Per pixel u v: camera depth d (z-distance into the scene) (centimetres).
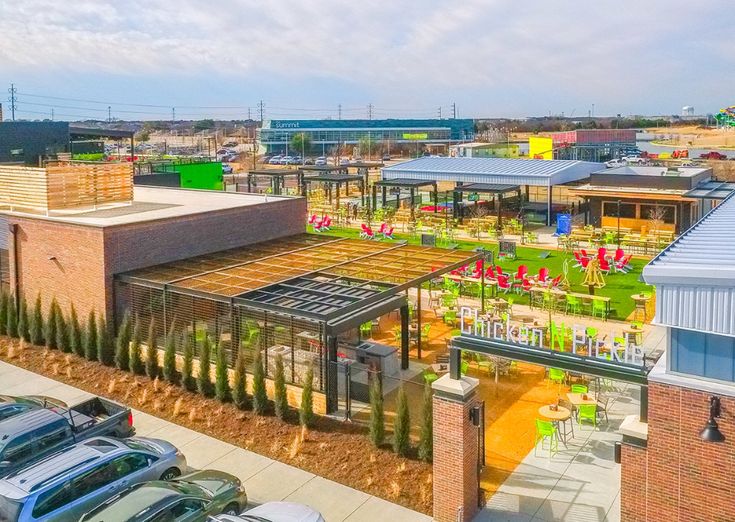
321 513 1450
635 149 11081
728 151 12762
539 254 4172
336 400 1927
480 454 1603
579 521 1393
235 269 2534
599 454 1673
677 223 4691
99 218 2686
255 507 1416
